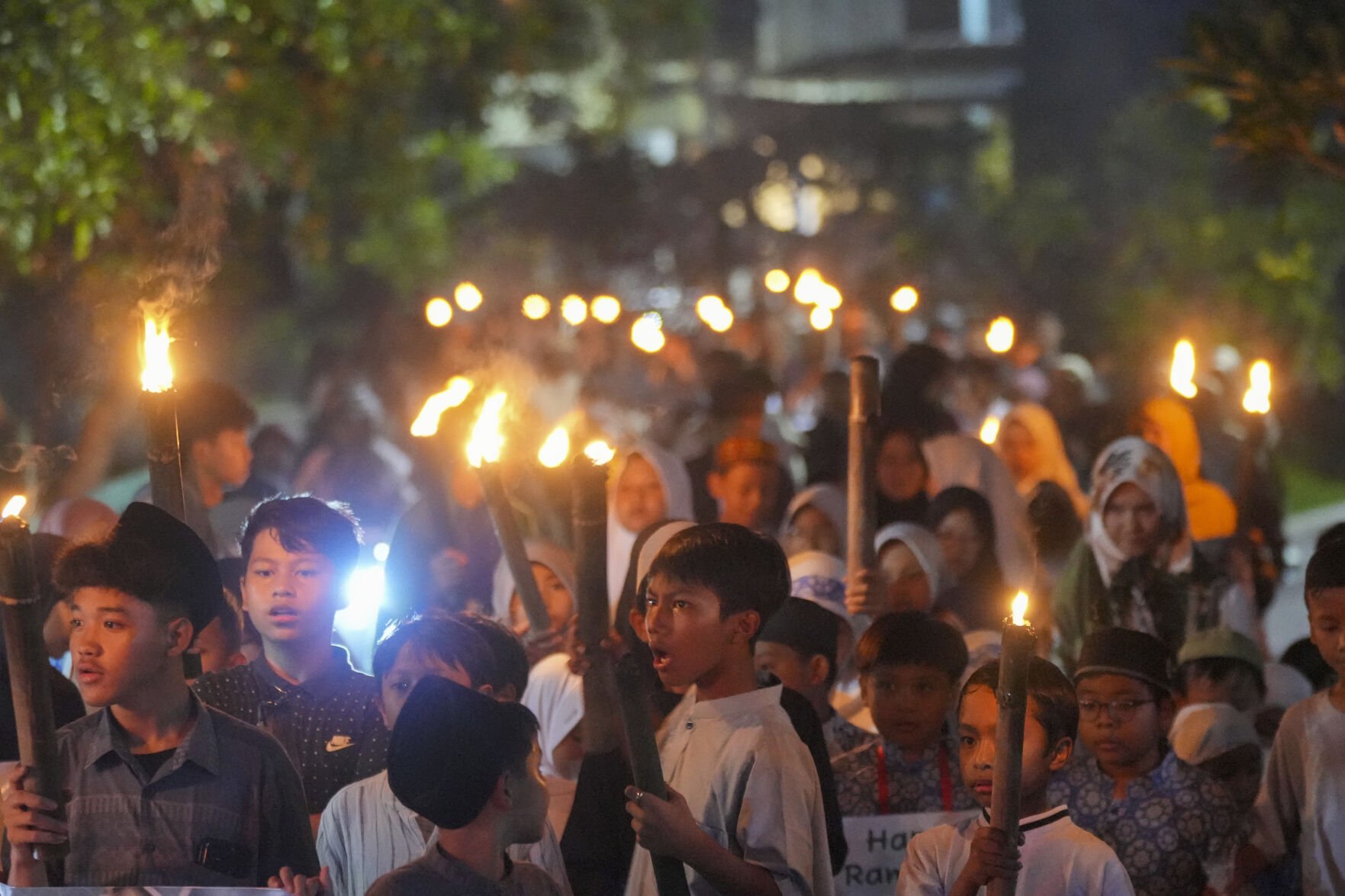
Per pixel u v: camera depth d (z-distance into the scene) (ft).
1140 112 103.50
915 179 138.82
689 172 139.85
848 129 142.31
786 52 211.41
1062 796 20.40
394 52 53.36
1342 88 30.04
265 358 97.55
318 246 63.00
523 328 78.02
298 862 16.84
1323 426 91.04
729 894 15.97
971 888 15.33
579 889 18.15
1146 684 19.98
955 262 121.08
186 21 43.39
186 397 29.25
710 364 56.65
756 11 192.65
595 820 17.99
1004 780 14.75
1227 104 35.06
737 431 44.60
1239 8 32.53
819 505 32.76
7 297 46.80
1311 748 20.36
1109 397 70.90
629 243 135.54
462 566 29.99
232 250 53.47
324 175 61.31
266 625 19.81
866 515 22.38
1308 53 30.53
